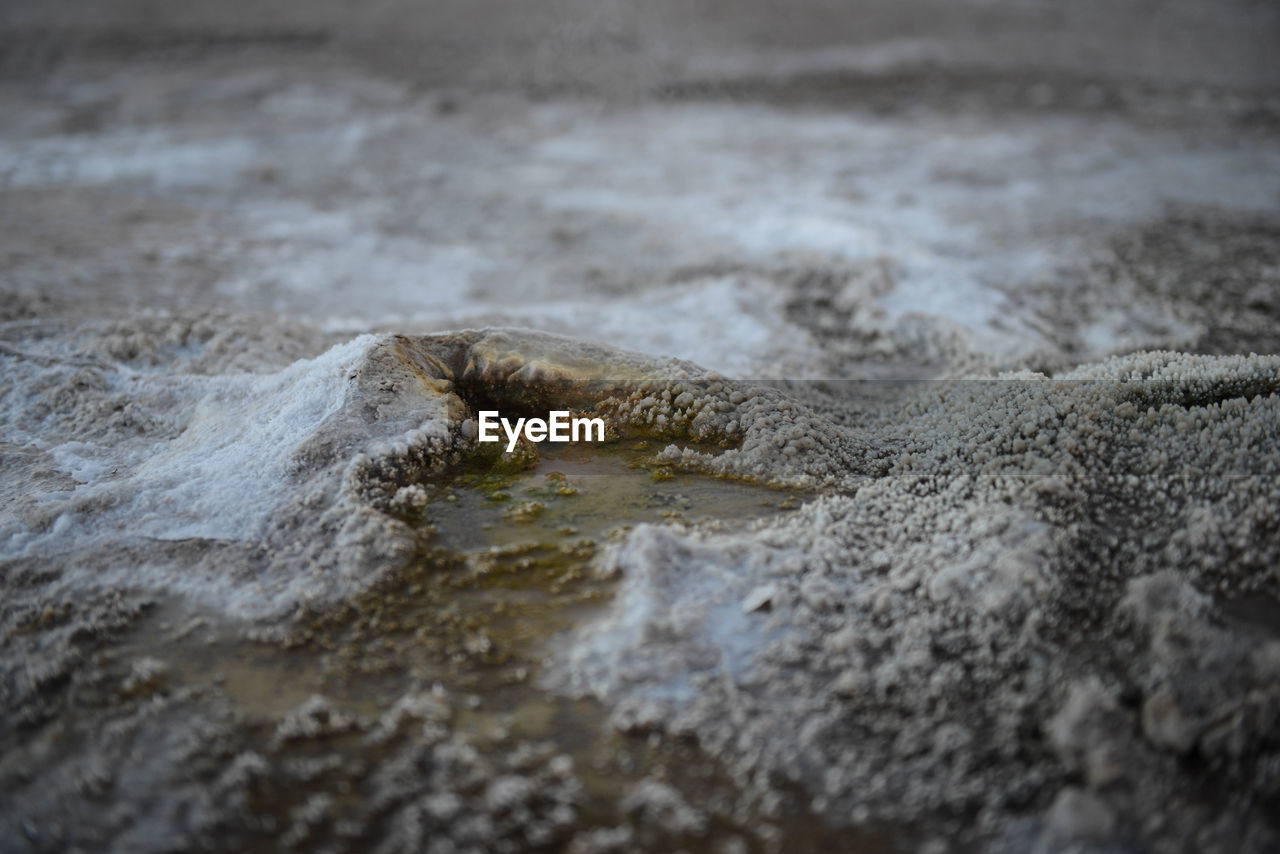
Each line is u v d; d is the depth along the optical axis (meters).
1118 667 0.86
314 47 2.35
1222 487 0.91
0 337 1.07
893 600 0.89
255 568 0.91
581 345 1.02
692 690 0.86
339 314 1.14
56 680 0.87
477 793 0.83
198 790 0.84
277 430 0.96
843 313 1.16
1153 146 1.64
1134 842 0.82
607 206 1.42
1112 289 1.18
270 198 1.43
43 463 0.96
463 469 0.96
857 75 2.14
